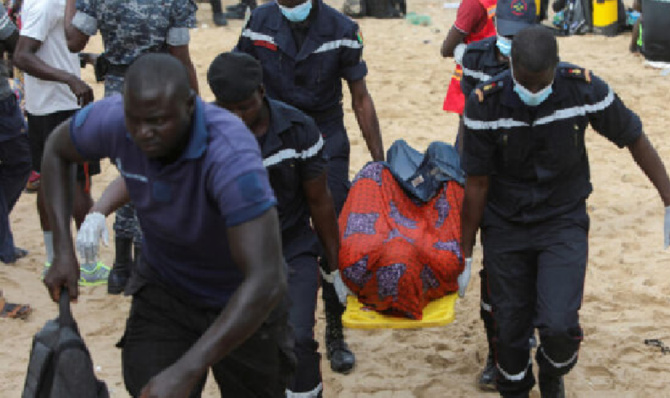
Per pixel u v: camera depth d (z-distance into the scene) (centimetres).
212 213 265
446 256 432
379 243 432
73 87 539
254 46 457
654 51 1144
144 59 246
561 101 363
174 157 260
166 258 295
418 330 518
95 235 313
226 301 297
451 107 577
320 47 449
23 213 701
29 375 284
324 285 461
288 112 371
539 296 374
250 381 315
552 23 1434
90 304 543
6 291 555
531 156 372
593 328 510
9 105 545
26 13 543
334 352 473
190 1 523
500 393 405
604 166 794
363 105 481
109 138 275
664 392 445
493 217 392
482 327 520
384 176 471
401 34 1382
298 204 386
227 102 355
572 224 382
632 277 578
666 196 400
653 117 937
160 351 305
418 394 450
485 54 469
